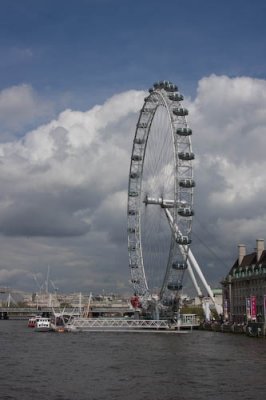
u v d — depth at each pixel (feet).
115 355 375.45
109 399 218.18
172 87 609.42
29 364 326.24
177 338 544.21
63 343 490.49
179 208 597.11
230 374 279.08
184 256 614.75
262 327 551.59
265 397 221.66
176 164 597.52
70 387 244.22
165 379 264.72
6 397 221.25
